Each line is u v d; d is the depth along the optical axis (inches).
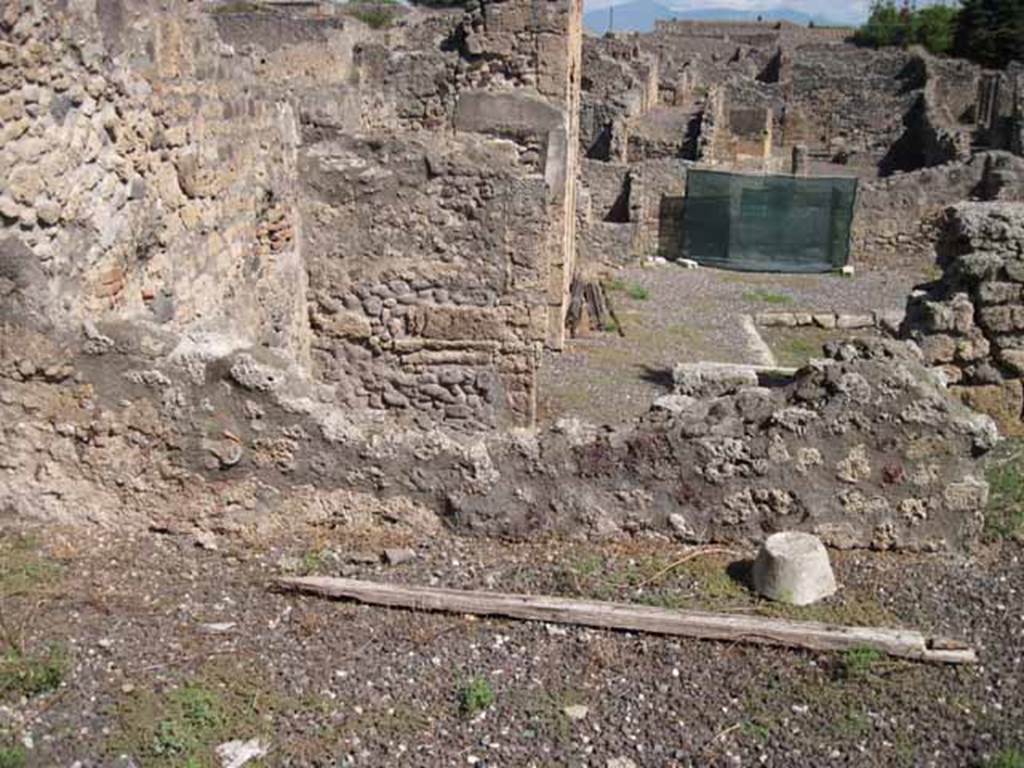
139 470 240.5
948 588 227.5
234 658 197.3
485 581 226.4
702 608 217.3
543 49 558.6
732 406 241.4
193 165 303.3
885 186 984.9
